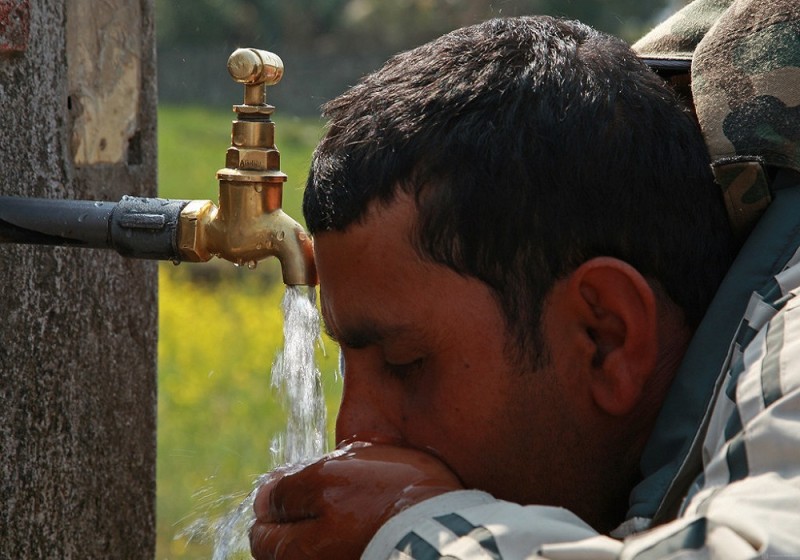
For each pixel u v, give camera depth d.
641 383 1.53
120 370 2.34
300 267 1.76
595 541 1.26
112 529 2.33
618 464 1.58
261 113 1.76
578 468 1.57
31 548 2.13
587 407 1.55
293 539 1.50
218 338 9.61
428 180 1.51
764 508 1.21
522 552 1.29
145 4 2.44
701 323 1.54
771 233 1.54
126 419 2.36
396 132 1.53
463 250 1.50
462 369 1.53
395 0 26.64
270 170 1.76
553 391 1.54
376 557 1.38
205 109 26.03
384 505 1.46
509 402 1.53
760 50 1.60
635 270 1.51
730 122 1.59
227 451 7.16
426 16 26.27
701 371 1.52
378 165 1.52
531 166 1.51
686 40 1.84
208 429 7.62
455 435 1.54
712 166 1.57
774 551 1.15
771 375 1.31
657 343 1.53
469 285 1.51
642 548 1.22
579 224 1.51
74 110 2.21
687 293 1.58
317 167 1.59
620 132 1.55
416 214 1.51
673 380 1.57
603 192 1.52
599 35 1.71
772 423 1.27
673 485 1.43
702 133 1.62
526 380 1.53
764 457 1.26
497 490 1.57
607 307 1.52
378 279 1.53
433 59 1.62
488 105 1.54
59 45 2.15
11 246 2.05
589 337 1.53
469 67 1.59
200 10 27.64
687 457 1.43
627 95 1.59
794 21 1.61
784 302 1.42
